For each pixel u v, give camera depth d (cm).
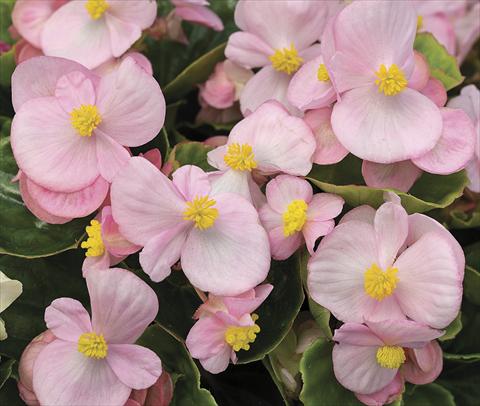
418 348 35
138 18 40
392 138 36
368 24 36
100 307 34
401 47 37
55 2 41
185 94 44
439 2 45
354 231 35
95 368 35
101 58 40
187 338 35
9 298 35
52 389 34
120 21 40
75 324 35
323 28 39
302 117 38
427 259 35
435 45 42
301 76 38
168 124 43
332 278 35
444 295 34
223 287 35
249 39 40
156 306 34
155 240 34
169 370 36
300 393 35
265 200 37
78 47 40
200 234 35
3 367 36
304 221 36
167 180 35
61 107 37
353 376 35
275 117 37
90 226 36
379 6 36
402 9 36
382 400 36
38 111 37
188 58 44
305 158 36
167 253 35
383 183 37
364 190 36
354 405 36
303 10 39
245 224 35
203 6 43
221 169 37
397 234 35
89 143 37
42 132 36
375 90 37
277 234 36
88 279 34
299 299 36
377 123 37
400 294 35
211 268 35
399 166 37
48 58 37
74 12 41
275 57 39
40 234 38
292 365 36
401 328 34
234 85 41
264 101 40
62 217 36
